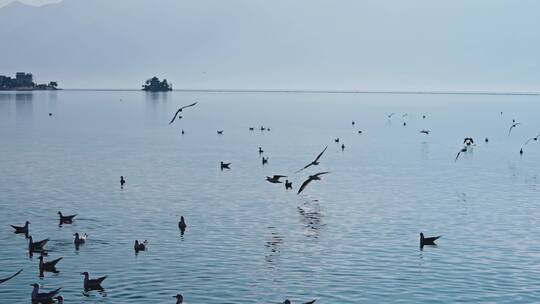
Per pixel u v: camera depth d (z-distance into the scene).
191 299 51.75
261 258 61.69
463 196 93.12
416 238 69.44
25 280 55.94
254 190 94.75
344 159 134.62
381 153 146.88
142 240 67.25
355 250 64.69
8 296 52.62
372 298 52.41
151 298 51.88
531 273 58.66
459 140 183.75
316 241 67.56
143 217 76.81
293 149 152.00
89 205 83.06
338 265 60.03
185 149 147.75
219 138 177.50
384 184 102.31
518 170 120.81
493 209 84.50
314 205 85.00
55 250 63.81
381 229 72.94
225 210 81.06
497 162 133.00
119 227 72.19
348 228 73.00
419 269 59.31
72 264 59.78
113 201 85.56
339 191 95.31
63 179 102.25
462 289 54.56
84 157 129.75
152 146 153.00
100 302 51.12
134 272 57.56
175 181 101.62
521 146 167.88
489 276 57.78
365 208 83.62
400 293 53.53
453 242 68.06
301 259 61.50
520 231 73.06
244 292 53.25
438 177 110.69
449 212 82.31
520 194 95.44
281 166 121.88
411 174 113.88
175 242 66.50
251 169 116.75
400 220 77.44
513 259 62.59
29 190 92.69
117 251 63.50
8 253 62.94
